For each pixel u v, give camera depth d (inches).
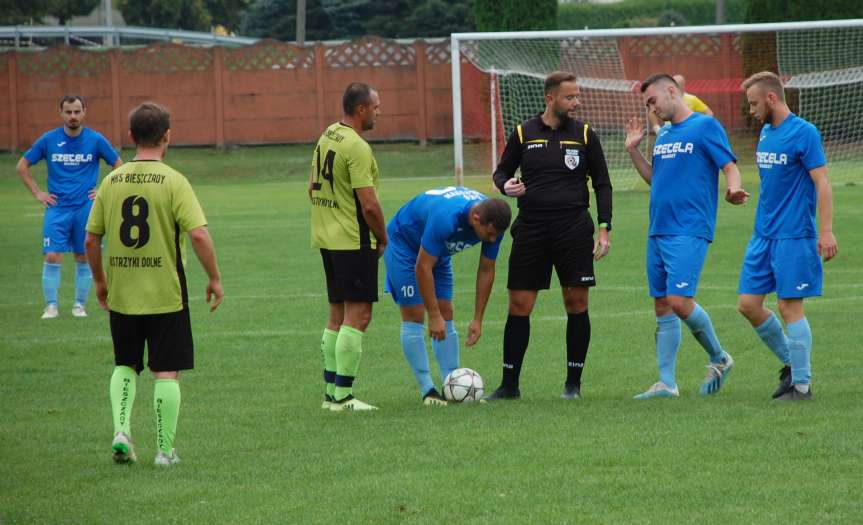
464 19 6131.9
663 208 979.3
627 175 3420.3
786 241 936.9
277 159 4579.2
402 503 665.0
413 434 844.6
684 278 960.3
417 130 4783.5
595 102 3818.9
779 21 3981.3
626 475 711.1
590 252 998.4
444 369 1017.5
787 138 931.3
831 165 3526.1
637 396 993.5
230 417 941.8
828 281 1656.0
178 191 763.4
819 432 802.8
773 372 1109.7
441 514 641.6
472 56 3941.9
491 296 1609.3
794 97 3782.0
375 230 955.3
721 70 4227.4
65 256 2231.8
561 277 1003.3
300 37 5713.6
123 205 763.4
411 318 1002.7
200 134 4815.5
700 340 989.8
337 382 967.6
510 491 683.4
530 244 995.3
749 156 3777.1
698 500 654.5
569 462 746.8
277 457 788.6
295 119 4815.5
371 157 954.7
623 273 1785.2
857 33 3929.6
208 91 4793.3
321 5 6373.0
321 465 760.3
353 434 854.5
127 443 761.0
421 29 6151.6
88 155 1534.2
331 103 4800.7
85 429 901.8
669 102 977.5
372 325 1418.6
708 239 976.9
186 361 777.6
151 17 7741.1
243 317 1485.0
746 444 776.9
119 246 763.4
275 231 2491.4
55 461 790.5
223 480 730.8
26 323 1473.9
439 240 926.4
